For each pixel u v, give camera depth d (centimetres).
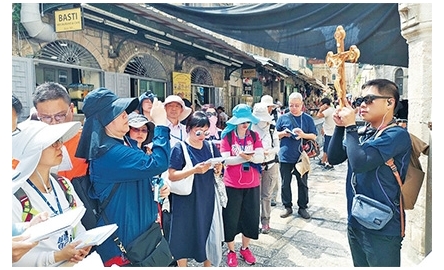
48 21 485
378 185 181
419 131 240
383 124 188
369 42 296
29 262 135
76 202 161
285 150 402
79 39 567
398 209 182
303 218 403
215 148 271
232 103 1117
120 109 165
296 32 312
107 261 169
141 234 174
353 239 203
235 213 281
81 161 199
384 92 183
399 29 286
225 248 332
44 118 195
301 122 405
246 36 326
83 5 436
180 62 832
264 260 298
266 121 351
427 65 235
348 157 183
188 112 310
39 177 147
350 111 184
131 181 171
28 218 138
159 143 175
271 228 374
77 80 580
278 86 1490
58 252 138
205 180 249
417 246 246
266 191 358
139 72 719
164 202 250
